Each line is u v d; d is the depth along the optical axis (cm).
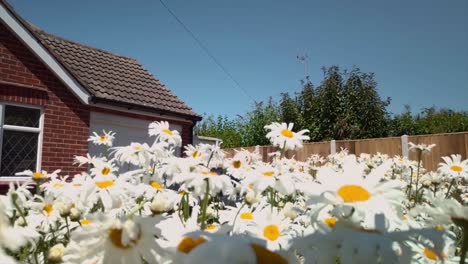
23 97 710
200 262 67
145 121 908
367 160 482
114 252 84
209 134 2227
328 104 1472
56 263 112
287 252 79
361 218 94
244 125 1864
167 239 93
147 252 83
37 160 724
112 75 981
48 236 155
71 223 166
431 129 1661
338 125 1429
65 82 760
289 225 150
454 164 321
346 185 104
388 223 92
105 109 830
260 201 205
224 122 2303
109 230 84
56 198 178
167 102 984
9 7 703
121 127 864
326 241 92
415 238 94
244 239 74
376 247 87
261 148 1072
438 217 110
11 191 138
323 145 953
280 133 288
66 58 941
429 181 326
